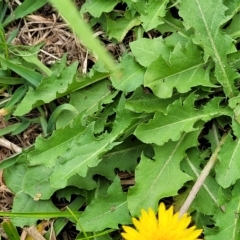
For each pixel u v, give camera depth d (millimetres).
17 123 337
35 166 317
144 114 308
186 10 301
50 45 349
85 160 300
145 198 294
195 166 307
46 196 314
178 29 322
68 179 307
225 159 290
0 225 326
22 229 323
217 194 299
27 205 319
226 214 289
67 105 322
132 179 324
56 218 322
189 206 291
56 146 310
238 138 294
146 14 317
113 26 330
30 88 321
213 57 300
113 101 322
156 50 311
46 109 337
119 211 300
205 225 302
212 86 301
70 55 345
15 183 322
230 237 286
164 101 310
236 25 315
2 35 333
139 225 270
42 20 352
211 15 299
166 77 299
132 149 315
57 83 322
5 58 337
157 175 298
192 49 301
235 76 302
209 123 321
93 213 300
